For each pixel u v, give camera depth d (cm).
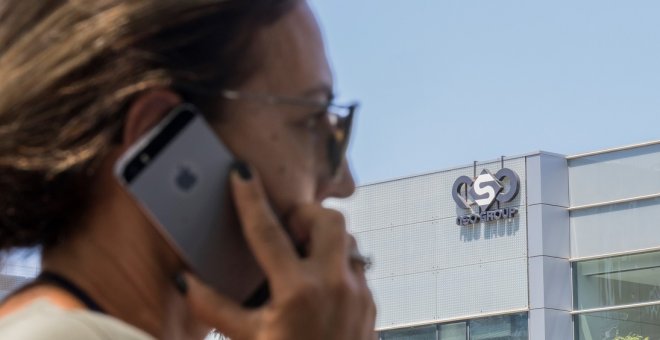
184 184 165
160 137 163
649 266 3309
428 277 3659
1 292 171
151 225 167
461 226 3609
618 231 3375
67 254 167
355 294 163
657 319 3284
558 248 3444
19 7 167
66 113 161
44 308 145
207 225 166
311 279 161
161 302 168
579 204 3450
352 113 180
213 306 162
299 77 175
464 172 3625
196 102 169
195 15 167
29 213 165
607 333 3338
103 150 163
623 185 3391
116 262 166
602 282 3372
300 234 171
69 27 163
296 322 158
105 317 146
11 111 161
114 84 162
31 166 161
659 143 3322
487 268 3534
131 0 164
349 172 188
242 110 172
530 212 3472
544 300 3391
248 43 171
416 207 3725
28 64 162
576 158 3475
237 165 167
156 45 165
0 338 141
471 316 3544
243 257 170
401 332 3681
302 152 176
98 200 167
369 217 3797
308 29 178
